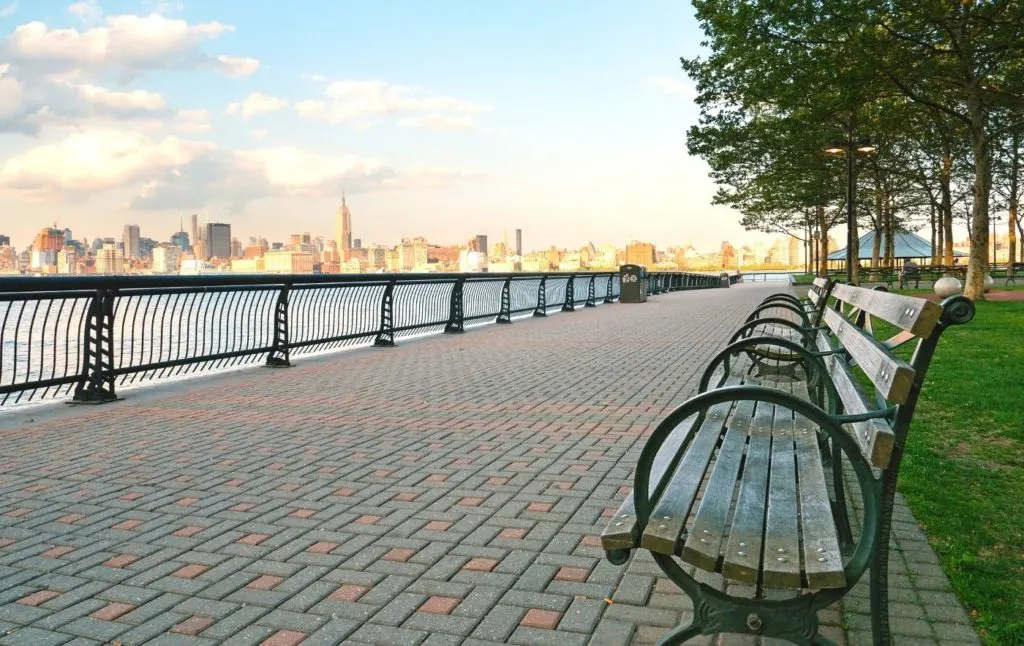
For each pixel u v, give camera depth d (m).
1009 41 17.48
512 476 5.24
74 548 4.04
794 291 38.28
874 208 46.56
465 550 3.89
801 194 40.06
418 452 5.96
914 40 18.03
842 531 3.52
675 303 30.97
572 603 3.26
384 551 3.91
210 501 4.82
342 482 5.19
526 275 21.38
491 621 3.10
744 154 30.84
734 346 4.30
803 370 5.68
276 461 5.78
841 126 29.61
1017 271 43.53
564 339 15.16
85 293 8.38
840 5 17.61
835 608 3.09
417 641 2.95
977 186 21.47
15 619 3.21
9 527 4.38
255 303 11.07
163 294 9.39
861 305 4.14
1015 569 3.45
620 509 2.78
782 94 21.45
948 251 33.78
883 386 2.51
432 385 9.38
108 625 3.14
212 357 10.26
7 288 7.42
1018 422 6.20
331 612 3.22
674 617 3.10
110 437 6.70
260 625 3.12
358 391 9.00
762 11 19.44
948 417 6.50
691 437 3.74
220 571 3.69
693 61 28.80
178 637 3.03
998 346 11.07
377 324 14.31
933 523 4.01
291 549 3.96
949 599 3.14
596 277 30.25
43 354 8.11
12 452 6.18
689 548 2.35
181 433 6.83
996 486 4.63
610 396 8.35
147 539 4.16
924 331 2.36
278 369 11.13
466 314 18.22
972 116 20.91
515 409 7.68
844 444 2.45
